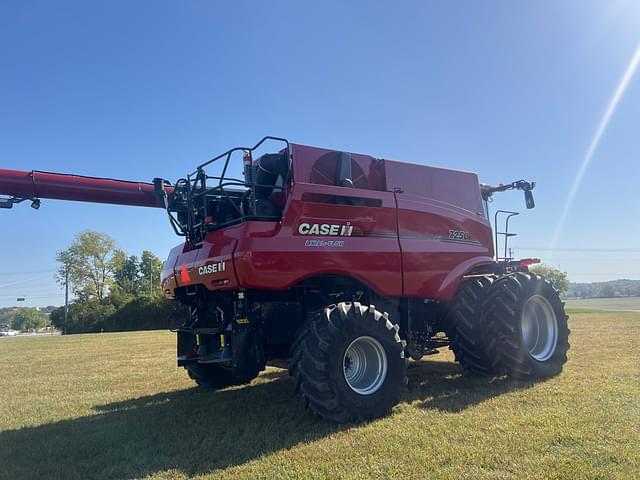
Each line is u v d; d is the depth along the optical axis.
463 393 5.64
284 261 4.89
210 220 5.41
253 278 4.73
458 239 6.47
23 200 6.00
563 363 6.64
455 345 6.64
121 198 6.46
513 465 3.37
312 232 5.14
